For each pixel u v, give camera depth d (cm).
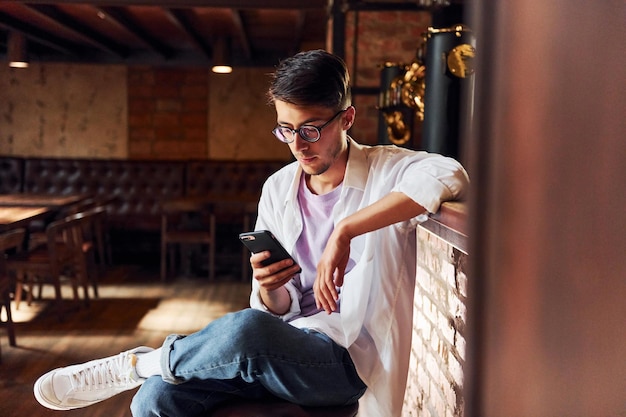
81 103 872
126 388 167
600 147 23
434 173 155
